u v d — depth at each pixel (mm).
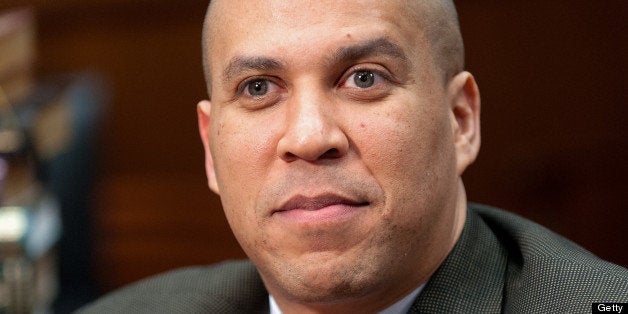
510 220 1966
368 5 1680
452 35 1833
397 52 1684
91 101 3941
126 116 4980
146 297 2332
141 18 4949
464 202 1940
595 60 4320
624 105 4289
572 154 4316
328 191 1633
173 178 4887
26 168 3201
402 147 1665
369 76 1675
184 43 4926
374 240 1660
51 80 4094
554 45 4367
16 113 3240
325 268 1648
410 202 1682
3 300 2863
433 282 1830
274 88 1707
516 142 4402
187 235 4801
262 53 1673
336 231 1639
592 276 1725
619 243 4234
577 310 1680
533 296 1749
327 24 1659
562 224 4277
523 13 4395
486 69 4438
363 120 1656
